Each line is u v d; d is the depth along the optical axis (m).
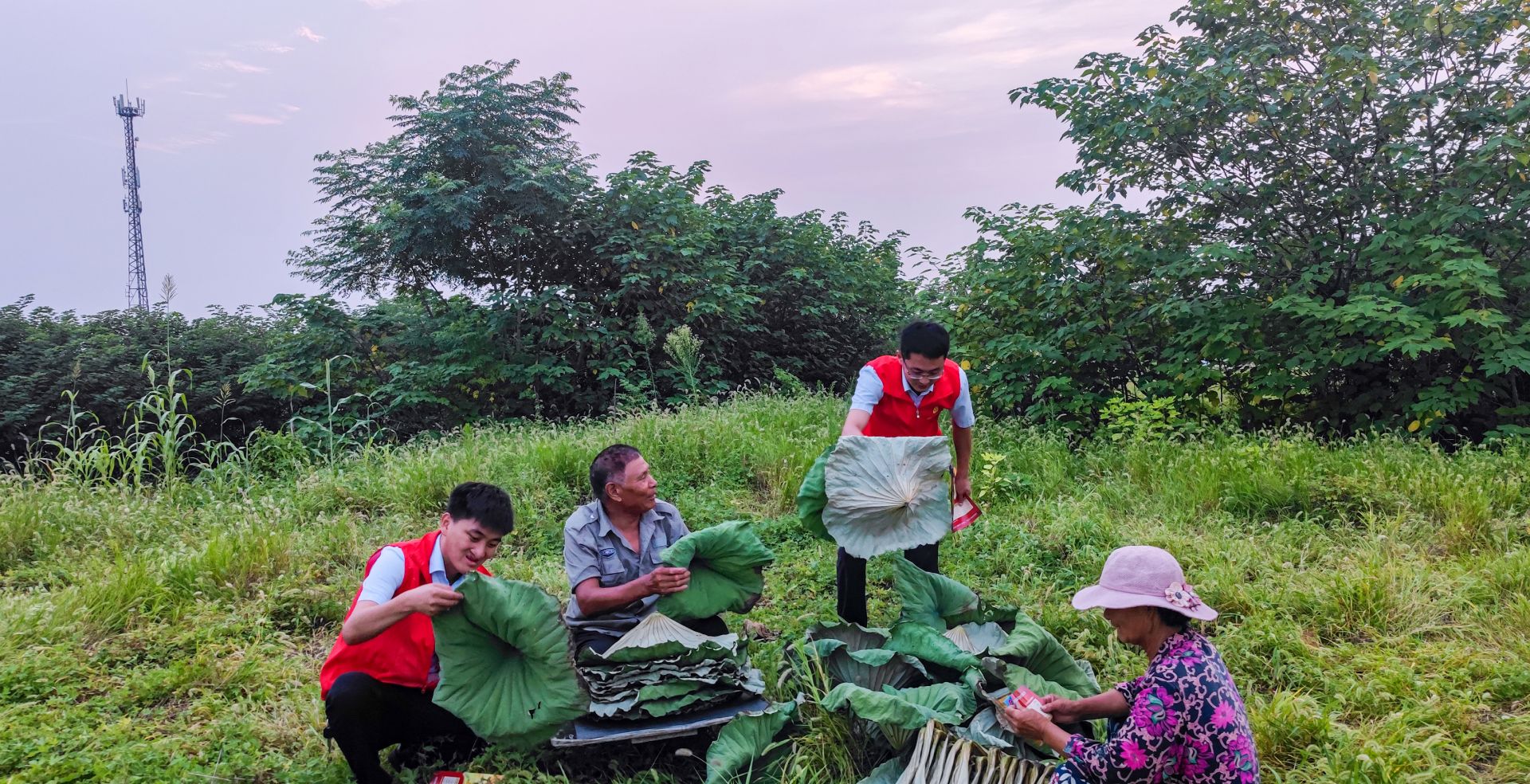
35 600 4.70
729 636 3.60
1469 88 7.67
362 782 3.26
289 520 6.21
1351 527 5.73
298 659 4.39
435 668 3.37
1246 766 2.47
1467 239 7.46
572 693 3.15
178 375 13.05
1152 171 8.76
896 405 4.06
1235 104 7.86
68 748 3.42
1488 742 3.53
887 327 15.70
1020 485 7.18
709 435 8.18
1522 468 6.31
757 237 14.95
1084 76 8.66
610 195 12.76
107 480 7.34
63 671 4.04
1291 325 8.07
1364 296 7.34
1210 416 8.51
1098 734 3.36
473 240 12.82
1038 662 3.59
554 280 13.34
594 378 12.95
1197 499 6.42
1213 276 8.23
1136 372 9.16
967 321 9.45
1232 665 4.15
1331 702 3.71
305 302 12.02
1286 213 8.36
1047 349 8.73
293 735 3.64
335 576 5.45
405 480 7.02
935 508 3.74
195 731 3.69
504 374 11.72
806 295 14.80
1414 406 7.25
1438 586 4.68
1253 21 8.32
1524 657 4.05
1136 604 2.56
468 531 3.18
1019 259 9.38
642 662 3.40
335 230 12.83
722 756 3.17
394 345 12.76
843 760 3.29
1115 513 6.52
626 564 3.71
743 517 6.72
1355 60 7.43
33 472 7.22
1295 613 4.66
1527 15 7.18
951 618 3.81
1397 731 3.41
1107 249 8.85
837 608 4.45
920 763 2.92
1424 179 7.64
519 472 7.20
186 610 4.82
